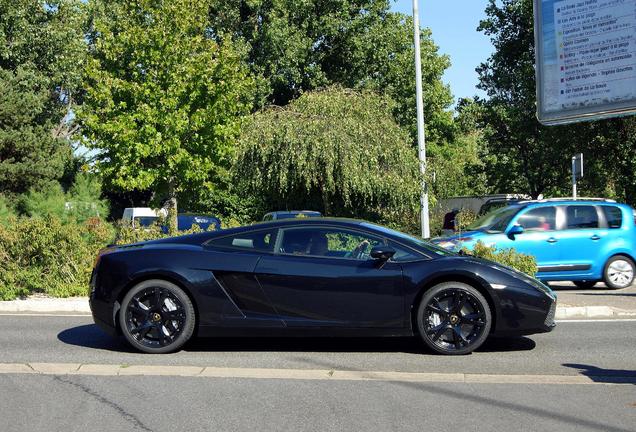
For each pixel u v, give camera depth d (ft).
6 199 94.17
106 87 73.36
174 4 74.64
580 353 24.08
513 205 46.80
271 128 68.49
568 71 50.52
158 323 23.66
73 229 39.37
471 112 118.21
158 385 19.42
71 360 22.61
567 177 110.42
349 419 16.30
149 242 24.98
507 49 112.68
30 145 103.96
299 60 114.73
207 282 23.54
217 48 76.89
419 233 73.20
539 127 106.83
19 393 18.56
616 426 15.79
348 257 23.88
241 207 95.86
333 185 67.05
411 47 124.67
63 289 37.91
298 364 22.24
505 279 23.53
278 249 24.04
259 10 117.29
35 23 126.00
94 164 76.02
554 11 51.08
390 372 20.86
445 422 16.08
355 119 70.23
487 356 23.52
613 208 45.47
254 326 23.48
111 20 123.75
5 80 109.81
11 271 37.70
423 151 70.23
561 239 44.16
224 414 16.69
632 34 47.14
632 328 29.19
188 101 73.82
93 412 16.84
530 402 17.79
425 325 23.39
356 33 119.34
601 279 44.80
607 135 91.76
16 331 28.40
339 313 23.41
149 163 74.90
